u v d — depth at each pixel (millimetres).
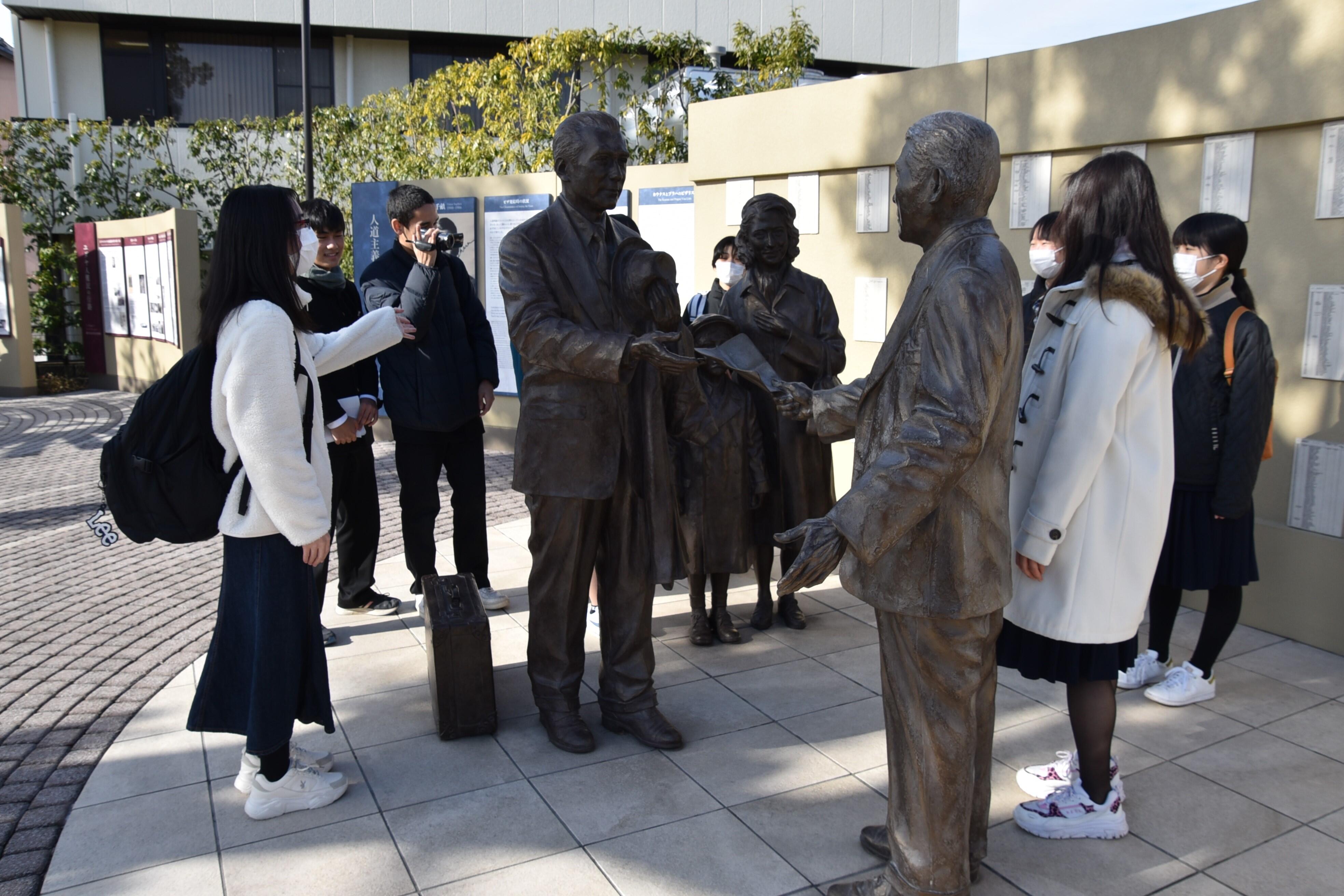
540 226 3059
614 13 15820
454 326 4441
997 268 1983
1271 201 4148
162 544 6281
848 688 3744
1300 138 4027
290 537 2572
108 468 2545
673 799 2926
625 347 2852
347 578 4598
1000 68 4992
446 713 3297
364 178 13102
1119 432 2496
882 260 5555
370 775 3094
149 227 12367
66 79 15422
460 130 11656
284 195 2615
